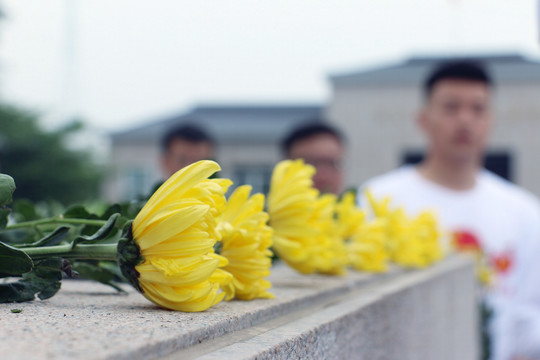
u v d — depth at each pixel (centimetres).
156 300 53
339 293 84
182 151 311
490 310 220
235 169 1506
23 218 91
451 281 138
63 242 73
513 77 1291
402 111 1320
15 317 46
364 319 74
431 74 279
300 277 98
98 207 107
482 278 220
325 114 1556
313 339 56
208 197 52
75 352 34
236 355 43
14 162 1110
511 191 277
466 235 247
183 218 50
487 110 269
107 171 1206
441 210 254
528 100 1286
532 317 236
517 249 250
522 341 235
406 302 96
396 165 1320
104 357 34
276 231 81
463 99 260
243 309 58
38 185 1109
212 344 47
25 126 1091
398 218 127
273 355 46
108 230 53
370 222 112
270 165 1495
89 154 1157
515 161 1291
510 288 244
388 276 112
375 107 1329
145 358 38
